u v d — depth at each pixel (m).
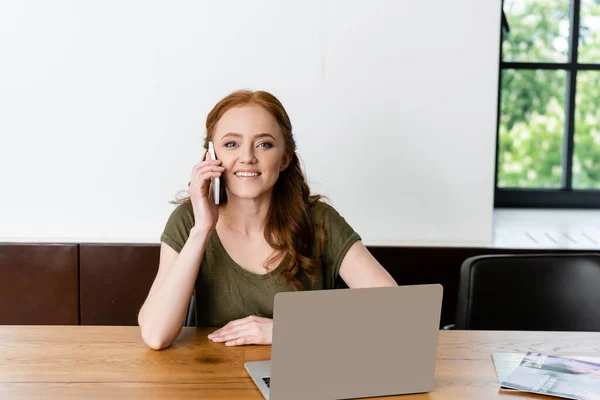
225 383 1.55
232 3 2.94
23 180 3.00
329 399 1.48
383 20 2.96
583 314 2.30
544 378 1.59
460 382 1.59
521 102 3.66
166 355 1.71
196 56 2.96
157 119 2.99
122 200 3.03
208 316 2.00
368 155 3.03
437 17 2.97
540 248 2.96
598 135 3.68
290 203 2.05
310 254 2.07
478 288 2.29
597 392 1.51
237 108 1.93
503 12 3.52
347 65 2.98
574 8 3.59
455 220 3.07
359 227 3.07
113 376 1.58
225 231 2.01
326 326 1.44
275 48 2.97
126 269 2.97
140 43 2.95
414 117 3.01
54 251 2.96
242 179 1.91
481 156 3.04
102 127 2.98
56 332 1.85
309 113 3.00
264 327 1.80
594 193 3.69
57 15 2.92
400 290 1.48
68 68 2.95
